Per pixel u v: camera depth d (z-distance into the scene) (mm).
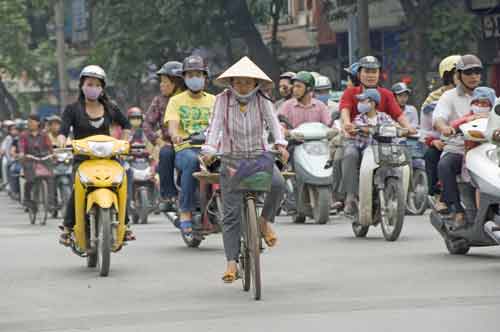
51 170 45000
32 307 21062
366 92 31734
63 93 93500
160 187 31484
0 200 65562
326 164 37656
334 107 44844
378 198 31656
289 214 39906
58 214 51062
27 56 108562
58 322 19281
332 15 68875
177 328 18328
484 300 20172
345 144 32906
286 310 19797
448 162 26719
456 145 26672
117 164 26312
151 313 19969
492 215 25688
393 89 45000
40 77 115438
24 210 54281
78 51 114812
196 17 71938
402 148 31094
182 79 31375
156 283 23969
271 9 76188
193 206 30078
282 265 26219
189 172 29641
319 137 38438
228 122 22141
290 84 44000
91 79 26688
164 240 34031
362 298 20875
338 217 41531
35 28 118312
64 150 26688
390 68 73312
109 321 19219
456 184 26797
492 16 66375
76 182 26203
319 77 45156
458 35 62594
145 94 92812
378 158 30984
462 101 27438
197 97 30203
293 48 85875
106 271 25312
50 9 108062
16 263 28422
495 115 24172
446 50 62781
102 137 26172
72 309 20688
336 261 26719
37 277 25500
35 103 123375
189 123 30000
